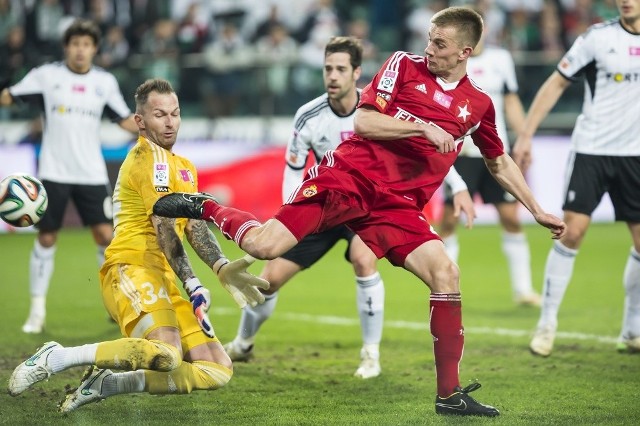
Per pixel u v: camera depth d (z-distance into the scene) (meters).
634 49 20.61
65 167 24.34
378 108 15.15
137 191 14.59
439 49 15.12
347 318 26.03
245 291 14.12
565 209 21.09
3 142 45.12
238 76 48.50
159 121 14.73
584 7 52.50
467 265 36.09
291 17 55.00
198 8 51.38
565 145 47.34
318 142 19.81
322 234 19.34
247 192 44.91
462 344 15.30
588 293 29.86
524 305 28.11
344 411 15.73
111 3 51.81
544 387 17.69
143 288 14.37
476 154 27.38
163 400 16.45
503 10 51.34
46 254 23.84
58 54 47.12
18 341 22.14
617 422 14.94
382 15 54.56
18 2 48.59
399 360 20.45
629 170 20.86
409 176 15.41
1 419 15.00
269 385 17.84
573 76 21.27
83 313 26.33
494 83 27.25
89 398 14.63
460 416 15.19
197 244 14.30
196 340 14.77
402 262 15.47
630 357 20.67
